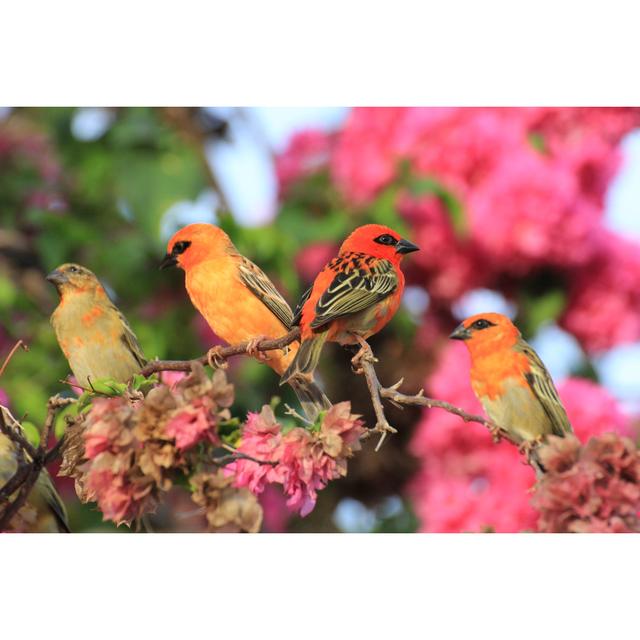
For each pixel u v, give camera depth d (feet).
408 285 28.35
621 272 28.55
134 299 26.91
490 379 21.97
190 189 27.27
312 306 19.69
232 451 14.23
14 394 25.58
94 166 27.73
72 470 16.12
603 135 27.99
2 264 27.68
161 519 20.70
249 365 25.46
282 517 26.35
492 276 28.19
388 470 27.45
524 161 27.53
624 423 25.03
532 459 17.89
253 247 26.35
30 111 28.53
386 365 27.84
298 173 28.94
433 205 27.89
